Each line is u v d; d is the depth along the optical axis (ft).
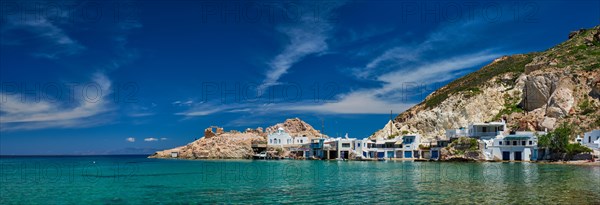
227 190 167.94
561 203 124.98
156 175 248.93
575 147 329.52
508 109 479.82
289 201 139.13
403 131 513.04
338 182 194.49
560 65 476.54
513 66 576.61
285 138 554.05
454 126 482.69
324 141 506.07
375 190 162.61
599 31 538.88
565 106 405.39
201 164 392.47
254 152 551.18
